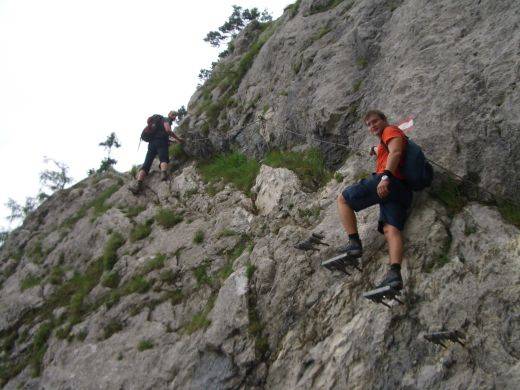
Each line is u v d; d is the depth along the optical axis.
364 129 7.35
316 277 6.03
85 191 12.96
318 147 7.99
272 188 7.91
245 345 6.06
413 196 5.75
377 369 4.91
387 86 7.17
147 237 9.16
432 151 5.98
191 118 11.59
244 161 9.49
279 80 9.80
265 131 9.32
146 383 6.65
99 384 7.10
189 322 7.06
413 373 4.73
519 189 5.34
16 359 8.88
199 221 8.66
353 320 5.36
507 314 4.55
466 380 4.45
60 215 12.77
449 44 6.64
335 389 5.06
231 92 11.26
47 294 9.78
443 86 6.28
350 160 7.25
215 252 7.74
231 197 8.62
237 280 6.66
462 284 4.91
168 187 10.11
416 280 5.16
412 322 4.97
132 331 7.51
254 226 7.61
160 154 10.51
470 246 5.14
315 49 9.26
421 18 7.31
